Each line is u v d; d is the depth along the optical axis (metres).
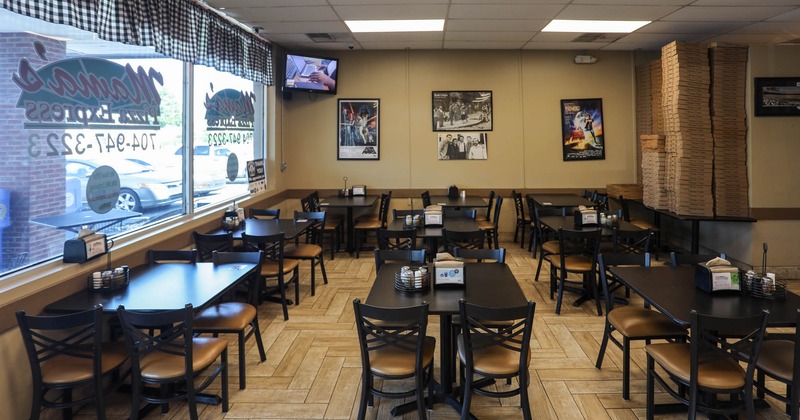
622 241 5.53
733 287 2.93
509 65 7.82
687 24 6.02
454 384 3.35
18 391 2.65
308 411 3.03
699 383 2.49
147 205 4.25
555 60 7.82
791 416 2.45
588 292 4.99
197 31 4.62
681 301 2.80
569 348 3.93
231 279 3.29
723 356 2.52
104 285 3.05
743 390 2.47
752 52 5.82
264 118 7.25
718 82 5.89
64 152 3.24
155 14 3.82
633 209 7.89
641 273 3.41
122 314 2.58
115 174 3.79
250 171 6.37
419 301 2.84
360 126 7.88
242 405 3.10
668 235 7.85
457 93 7.84
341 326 4.44
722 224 6.41
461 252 3.77
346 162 7.93
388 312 2.55
